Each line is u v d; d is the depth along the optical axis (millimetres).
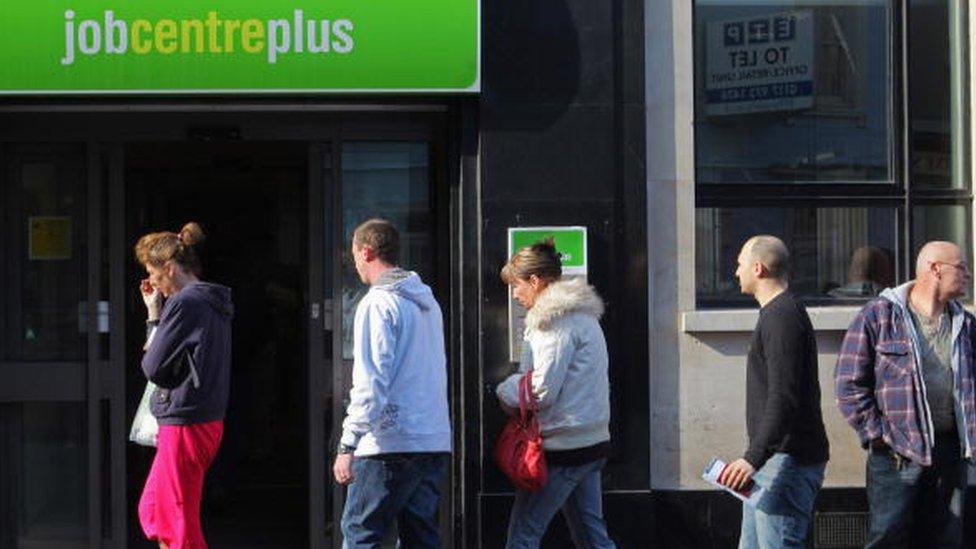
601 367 6570
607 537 6832
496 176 7680
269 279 9227
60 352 8172
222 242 8961
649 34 7848
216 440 6805
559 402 6512
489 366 7676
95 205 8117
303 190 8641
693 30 8062
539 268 6531
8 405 8141
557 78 7703
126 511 8250
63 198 8133
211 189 8883
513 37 7688
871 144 8219
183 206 8898
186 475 6730
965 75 8242
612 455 7734
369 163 8180
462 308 7746
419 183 8195
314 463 8258
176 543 6723
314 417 8250
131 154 8422
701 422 7859
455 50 7562
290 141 8172
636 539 7738
